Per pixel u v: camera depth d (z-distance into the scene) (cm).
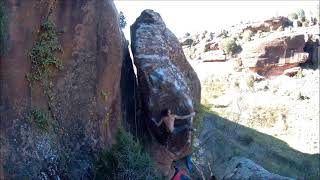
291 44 6191
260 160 3747
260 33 6756
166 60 1802
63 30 1351
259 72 6216
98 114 1474
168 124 1744
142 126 1861
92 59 1444
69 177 1294
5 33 1159
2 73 1177
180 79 1798
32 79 1267
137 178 1358
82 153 1380
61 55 1348
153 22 1919
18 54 1219
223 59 6594
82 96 1416
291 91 5722
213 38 7069
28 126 1233
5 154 1138
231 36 6925
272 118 5150
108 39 1491
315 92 5612
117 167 1358
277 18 6844
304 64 6272
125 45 1886
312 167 3834
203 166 2511
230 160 3009
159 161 1803
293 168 3819
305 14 7194
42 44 1292
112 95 1557
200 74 6494
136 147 1484
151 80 1736
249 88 5894
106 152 1412
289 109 5300
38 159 1225
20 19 1220
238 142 4166
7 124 1174
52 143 1288
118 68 1555
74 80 1392
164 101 1742
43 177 1213
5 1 1173
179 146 1808
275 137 4662
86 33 1417
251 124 5012
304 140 4594
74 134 1376
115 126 1597
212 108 5291
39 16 1285
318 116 5078
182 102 1756
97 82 1470
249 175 2105
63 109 1354
